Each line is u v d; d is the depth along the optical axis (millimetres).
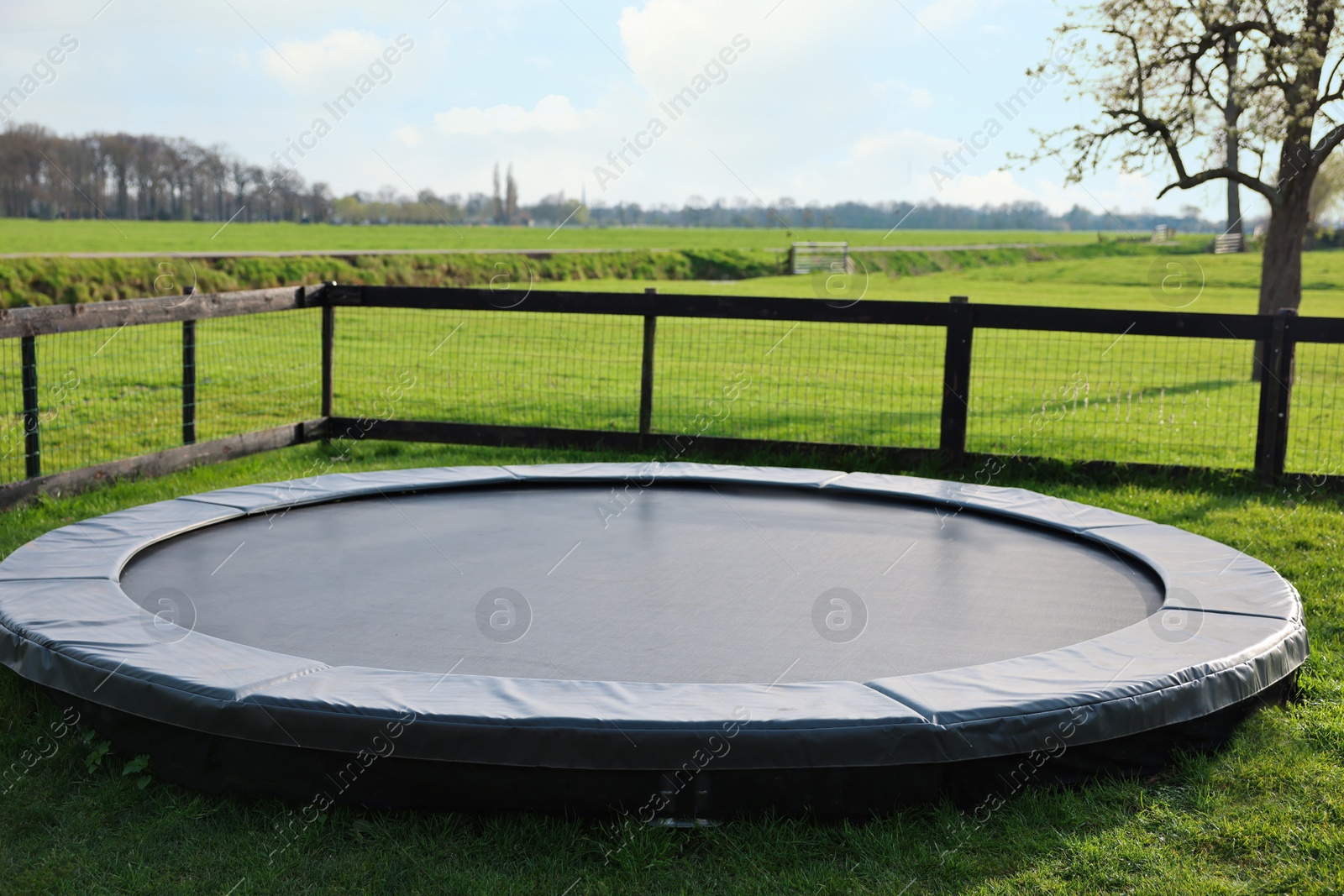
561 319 16016
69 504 4941
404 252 27062
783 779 2084
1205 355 13945
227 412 8336
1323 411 9500
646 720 2021
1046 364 12680
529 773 2070
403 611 2869
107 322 5191
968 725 2090
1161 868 2002
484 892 1886
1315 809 2227
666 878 1937
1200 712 2391
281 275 23906
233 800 2215
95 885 1931
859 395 10125
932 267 35406
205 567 3303
